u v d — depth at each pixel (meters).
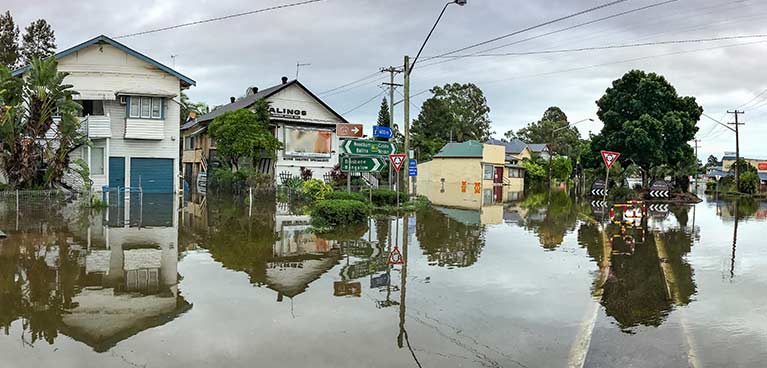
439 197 33.78
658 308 7.59
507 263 10.70
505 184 56.19
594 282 9.10
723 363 5.55
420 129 75.00
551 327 6.62
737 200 39.50
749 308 7.64
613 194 34.53
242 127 30.72
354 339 6.04
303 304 7.41
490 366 5.36
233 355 5.50
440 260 10.89
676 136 33.88
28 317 6.71
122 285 8.34
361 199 22.11
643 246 13.46
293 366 5.24
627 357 5.67
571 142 95.75
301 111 37.28
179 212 19.50
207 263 10.16
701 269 10.52
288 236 13.85
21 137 20.44
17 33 41.50
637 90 34.56
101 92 26.67
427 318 6.87
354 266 10.10
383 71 28.16
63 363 5.25
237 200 26.61
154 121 27.31
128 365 5.21
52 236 12.91
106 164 25.94
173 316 6.79
